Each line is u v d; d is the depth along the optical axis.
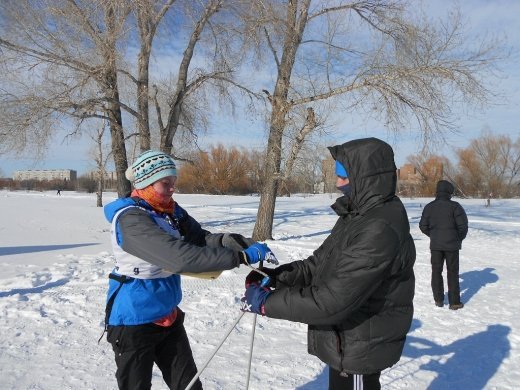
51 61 12.86
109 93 13.95
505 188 56.00
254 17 12.78
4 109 12.87
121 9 12.78
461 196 53.97
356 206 2.55
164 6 13.95
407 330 2.54
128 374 2.79
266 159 13.55
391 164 2.52
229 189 64.38
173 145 16.64
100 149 29.48
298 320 2.42
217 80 15.34
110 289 2.80
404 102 12.38
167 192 2.92
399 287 2.48
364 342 2.45
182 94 14.80
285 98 12.96
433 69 11.91
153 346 2.83
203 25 14.38
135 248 2.64
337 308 2.33
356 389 2.51
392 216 2.42
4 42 12.36
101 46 13.07
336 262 2.46
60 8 12.47
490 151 54.88
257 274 2.79
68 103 13.07
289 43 12.75
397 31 12.63
